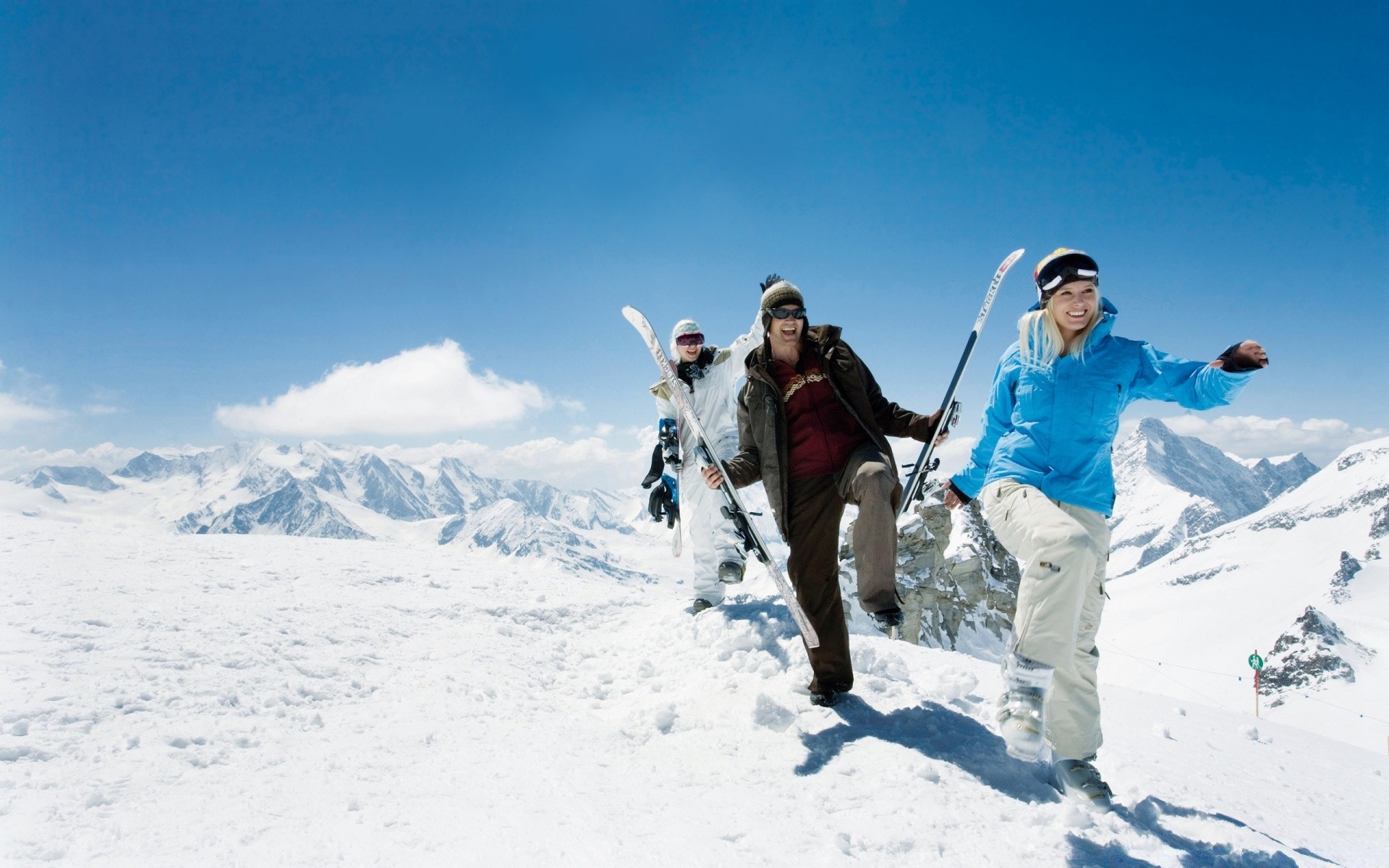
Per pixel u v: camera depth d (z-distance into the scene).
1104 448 2.97
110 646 4.02
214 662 4.01
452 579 6.83
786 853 2.39
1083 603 2.90
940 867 2.36
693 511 5.80
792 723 3.59
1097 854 2.46
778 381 3.76
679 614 5.71
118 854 2.19
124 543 7.05
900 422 3.66
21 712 3.04
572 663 5.03
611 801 2.76
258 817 2.50
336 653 4.51
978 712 3.80
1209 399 2.69
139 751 2.93
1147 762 3.45
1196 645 159.75
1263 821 2.97
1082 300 2.91
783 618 4.92
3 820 2.31
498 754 3.24
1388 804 3.61
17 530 7.07
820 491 3.69
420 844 2.36
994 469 3.10
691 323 5.62
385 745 3.28
